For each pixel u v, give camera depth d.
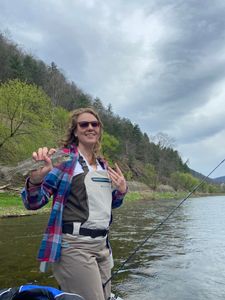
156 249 10.75
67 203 3.09
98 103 119.38
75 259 2.97
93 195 3.11
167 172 112.88
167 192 88.06
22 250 10.33
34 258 9.12
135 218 21.80
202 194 104.31
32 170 2.87
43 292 2.57
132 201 50.19
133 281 7.18
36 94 34.34
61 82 111.31
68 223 3.04
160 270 8.09
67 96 104.50
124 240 12.46
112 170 3.34
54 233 3.01
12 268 8.01
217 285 6.98
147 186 87.94
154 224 18.12
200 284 7.03
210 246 11.28
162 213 26.30
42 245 3.01
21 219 20.42
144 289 6.65
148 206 36.72
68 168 3.12
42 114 35.56
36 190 2.95
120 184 3.30
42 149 2.95
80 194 3.09
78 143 3.45
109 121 114.56
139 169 101.75
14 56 82.12
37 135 34.22
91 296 2.93
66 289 3.00
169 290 6.63
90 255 3.04
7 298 2.54
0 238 12.80
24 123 34.53
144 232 14.77
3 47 92.12
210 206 37.59
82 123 3.32
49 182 3.04
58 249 2.98
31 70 92.56
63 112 51.72
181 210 30.48
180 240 12.56
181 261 9.01
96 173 3.22
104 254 3.20
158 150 117.94
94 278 2.97
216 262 8.96
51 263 3.15
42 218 21.02
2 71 80.50
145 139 126.12
